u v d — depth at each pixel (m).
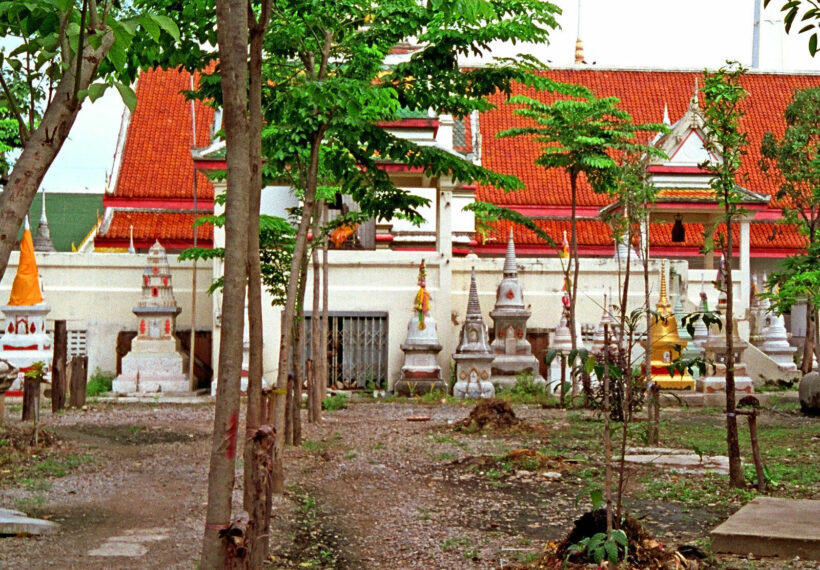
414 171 31.55
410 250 37.28
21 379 28.84
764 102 51.72
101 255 32.91
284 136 15.77
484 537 12.40
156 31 8.30
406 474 16.58
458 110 17.11
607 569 10.04
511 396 29.75
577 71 52.03
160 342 30.84
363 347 32.09
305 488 15.26
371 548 11.87
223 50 8.14
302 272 19.61
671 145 37.00
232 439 8.01
